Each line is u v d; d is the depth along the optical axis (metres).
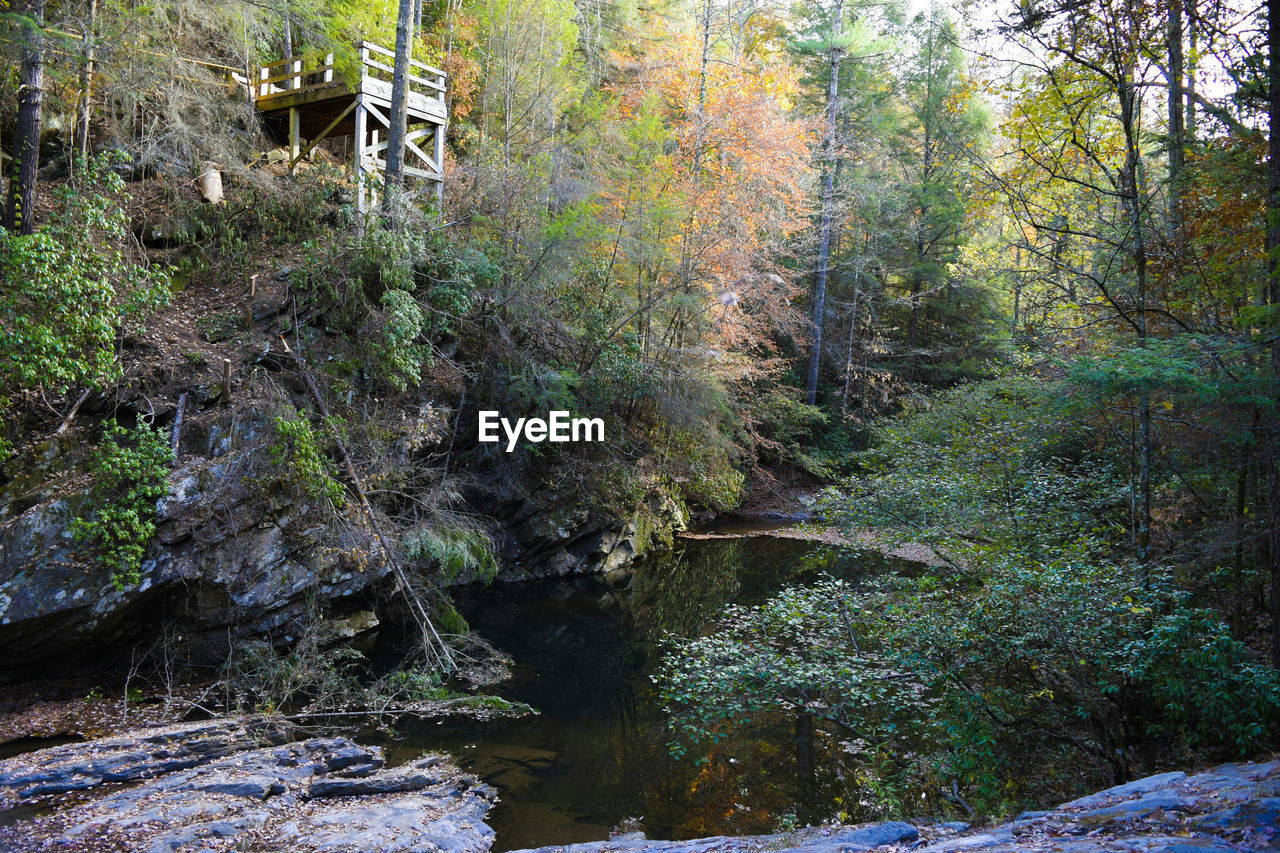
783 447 21.58
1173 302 8.44
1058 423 9.87
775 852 4.51
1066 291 10.04
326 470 9.96
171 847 5.06
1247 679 5.42
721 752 7.66
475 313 13.21
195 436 9.09
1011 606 6.46
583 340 14.48
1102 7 8.07
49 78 10.94
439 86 14.08
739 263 16.23
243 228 12.05
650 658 10.89
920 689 7.38
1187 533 8.75
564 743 7.87
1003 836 4.06
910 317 26.19
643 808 6.50
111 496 8.16
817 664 7.09
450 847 5.44
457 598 12.77
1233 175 7.45
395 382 11.18
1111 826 3.89
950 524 8.86
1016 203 10.45
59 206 8.66
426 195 14.11
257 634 9.27
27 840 5.09
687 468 17.56
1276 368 5.85
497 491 13.66
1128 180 9.23
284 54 15.77
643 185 15.05
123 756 6.42
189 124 12.64
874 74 25.72
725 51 20.84
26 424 8.35
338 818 5.77
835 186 23.91
